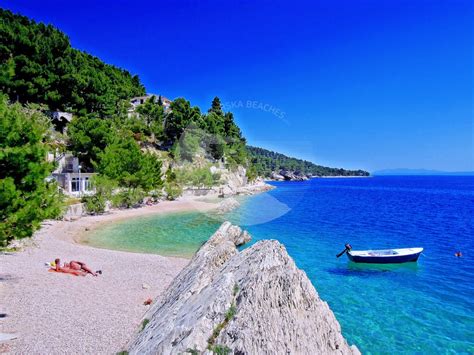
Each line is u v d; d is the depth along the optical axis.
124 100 90.25
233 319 4.14
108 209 43.56
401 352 10.34
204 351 3.88
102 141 54.00
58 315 11.37
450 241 27.84
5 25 59.75
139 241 26.55
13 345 9.21
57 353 8.92
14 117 10.77
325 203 55.78
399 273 18.42
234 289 4.65
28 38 61.56
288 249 23.19
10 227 10.15
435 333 11.50
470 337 11.23
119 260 19.97
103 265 18.73
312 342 4.52
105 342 9.62
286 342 4.16
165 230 30.92
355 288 15.99
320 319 4.98
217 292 4.59
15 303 12.16
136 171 47.22
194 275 6.62
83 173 48.78
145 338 5.58
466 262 20.84
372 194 89.12
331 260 20.80
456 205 59.62
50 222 32.62
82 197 41.66
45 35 72.19
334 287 16.12
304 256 21.62
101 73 86.94
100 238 27.64
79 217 37.31
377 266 19.61
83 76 67.88
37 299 12.72
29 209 10.11
